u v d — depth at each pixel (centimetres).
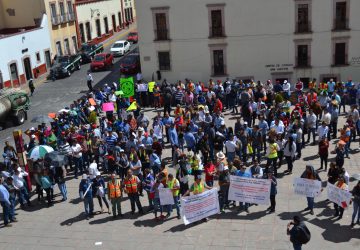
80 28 5600
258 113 2519
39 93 3862
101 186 1733
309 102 2597
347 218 1569
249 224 1577
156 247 1488
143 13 3588
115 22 6781
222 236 1518
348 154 2095
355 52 3425
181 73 3684
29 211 1825
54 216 1766
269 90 2842
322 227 1517
